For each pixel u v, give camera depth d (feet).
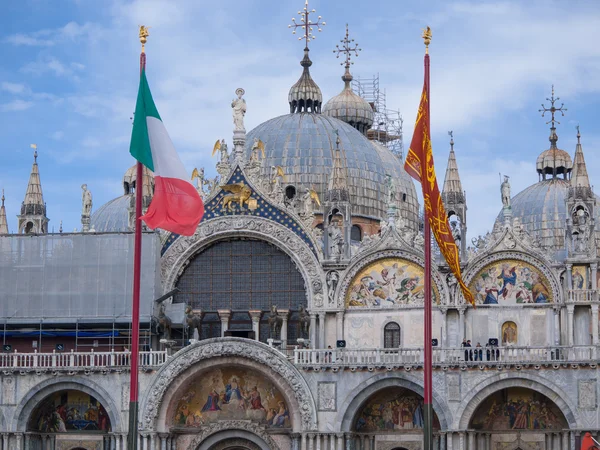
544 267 326.44
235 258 346.54
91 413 332.60
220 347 320.91
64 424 333.21
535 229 409.08
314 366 317.83
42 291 342.23
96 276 341.21
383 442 323.37
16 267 343.87
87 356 337.52
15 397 325.42
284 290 342.85
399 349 316.81
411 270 333.83
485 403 318.65
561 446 314.35
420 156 247.70
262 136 403.54
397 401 323.98
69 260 342.85
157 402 321.32
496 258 328.70
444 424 312.09
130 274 340.18
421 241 333.42
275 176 363.97
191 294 346.74
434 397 313.53
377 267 335.88
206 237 343.87
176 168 245.24
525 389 318.04
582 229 325.21
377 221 397.80
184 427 327.47
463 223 335.67
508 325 327.26
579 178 329.11
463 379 312.91
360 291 336.08
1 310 342.44
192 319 334.24
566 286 323.37
